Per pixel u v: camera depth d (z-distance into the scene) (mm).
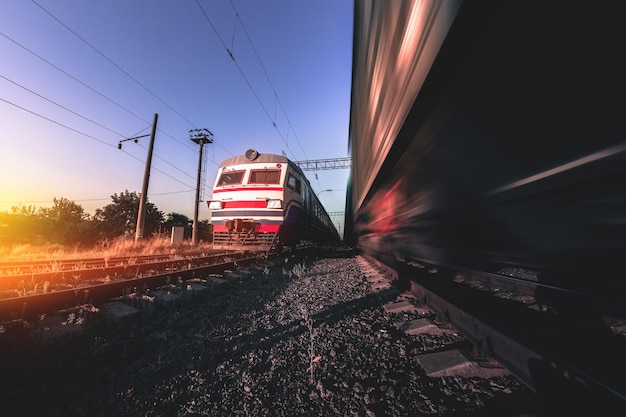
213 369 2184
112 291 3988
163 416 1666
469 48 1600
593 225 1502
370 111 4477
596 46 1107
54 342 2488
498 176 1990
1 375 1978
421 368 1965
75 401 1825
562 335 2125
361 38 5180
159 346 2625
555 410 1390
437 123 2285
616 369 1578
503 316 2541
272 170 9594
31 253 12758
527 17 1279
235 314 3564
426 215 3383
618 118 1130
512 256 2250
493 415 1428
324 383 1883
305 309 3639
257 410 1667
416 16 2117
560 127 1417
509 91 1594
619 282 1671
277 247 9633
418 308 3174
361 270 6941
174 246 16328
